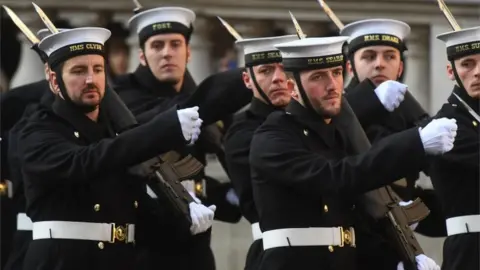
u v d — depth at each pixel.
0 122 22.61
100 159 17.03
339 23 21.23
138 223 18.80
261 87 20.36
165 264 19.59
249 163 19.06
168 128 16.92
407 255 17.59
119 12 35.09
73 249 17.64
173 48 22.16
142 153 16.98
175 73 22.14
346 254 17.52
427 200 20.69
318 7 35.16
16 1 34.50
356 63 20.98
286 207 17.34
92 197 17.70
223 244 30.80
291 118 17.42
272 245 17.48
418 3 34.50
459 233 19.20
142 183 18.47
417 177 20.28
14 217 23.42
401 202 18.30
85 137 17.78
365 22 20.88
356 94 19.64
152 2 35.06
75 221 17.70
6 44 37.75
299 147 17.14
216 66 35.91
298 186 16.97
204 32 35.38
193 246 19.86
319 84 17.23
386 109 19.52
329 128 17.41
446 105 19.34
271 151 17.20
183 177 18.72
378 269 17.94
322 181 16.69
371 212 17.66
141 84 22.28
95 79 17.64
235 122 20.52
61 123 17.77
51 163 17.33
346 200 17.59
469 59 19.11
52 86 17.95
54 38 17.64
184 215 18.47
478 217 19.06
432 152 16.20
